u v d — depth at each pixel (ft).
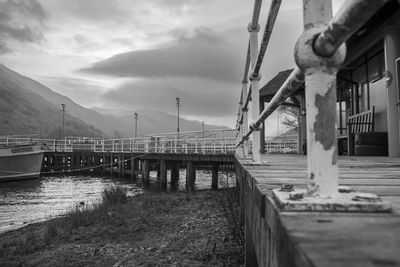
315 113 3.65
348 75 36.22
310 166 3.70
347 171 9.88
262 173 8.49
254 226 6.27
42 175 106.11
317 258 1.82
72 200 52.65
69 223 28.99
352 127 32.58
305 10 3.67
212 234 21.71
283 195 3.81
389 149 23.52
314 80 3.64
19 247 22.86
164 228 25.55
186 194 45.73
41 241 24.25
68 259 19.67
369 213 3.26
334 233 2.42
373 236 2.33
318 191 3.61
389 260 1.77
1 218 38.63
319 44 3.36
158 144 90.94
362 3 2.35
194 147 72.33
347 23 2.67
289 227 2.62
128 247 21.21
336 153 3.65
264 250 4.56
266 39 7.56
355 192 3.92
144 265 17.03
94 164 112.68
